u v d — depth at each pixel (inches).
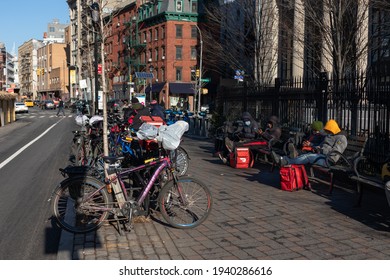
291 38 828.6
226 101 716.0
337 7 612.4
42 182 398.0
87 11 872.9
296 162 340.5
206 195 248.8
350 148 365.1
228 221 257.0
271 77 934.4
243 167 450.3
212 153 588.7
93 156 408.5
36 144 747.4
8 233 250.1
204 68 2379.4
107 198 235.9
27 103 3895.2
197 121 930.7
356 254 202.8
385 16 629.9
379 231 237.1
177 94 2476.6
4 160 545.0
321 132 387.9
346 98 390.9
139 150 262.7
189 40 2472.9
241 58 1029.2
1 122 1249.4
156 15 2509.8
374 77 358.9
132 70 2664.9
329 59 718.5
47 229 257.6
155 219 259.6
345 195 322.7
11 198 335.6
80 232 233.8
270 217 265.3
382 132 349.1
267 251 207.5
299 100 470.0
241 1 935.7
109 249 211.6
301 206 291.6
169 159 246.5
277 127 469.1
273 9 886.4
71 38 3641.7
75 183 234.8
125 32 2775.6
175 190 247.3
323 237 227.8
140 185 247.1
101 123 431.2
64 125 1310.3
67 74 4515.3
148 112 474.9
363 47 633.0
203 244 218.1
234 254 203.9
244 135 488.7
